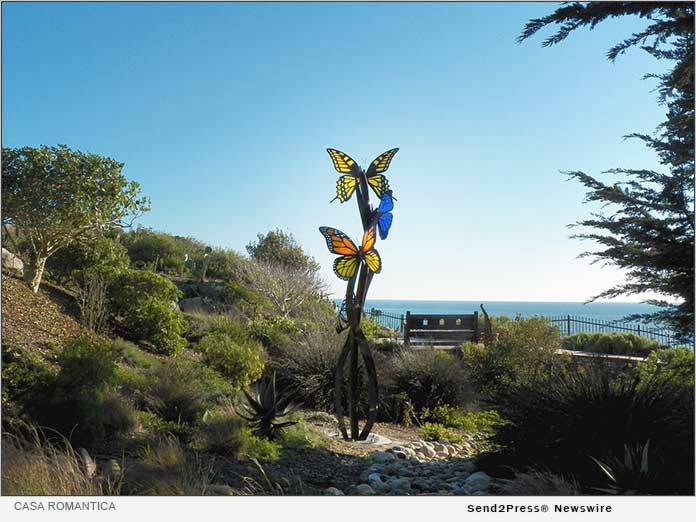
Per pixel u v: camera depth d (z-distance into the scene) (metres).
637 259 4.45
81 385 5.18
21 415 4.77
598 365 5.68
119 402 5.55
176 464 4.46
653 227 4.46
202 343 10.20
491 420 7.31
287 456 5.75
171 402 6.32
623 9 3.65
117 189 9.40
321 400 8.85
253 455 5.40
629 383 5.07
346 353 5.11
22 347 6.71
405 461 6.04
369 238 4.88
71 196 9.06
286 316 15.63
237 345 9.50
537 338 10.91
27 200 8.84
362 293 4.95
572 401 4.94
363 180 4.93
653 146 4.71
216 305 14.77
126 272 10.38
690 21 3.71
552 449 4.80
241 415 6.09
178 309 12.84
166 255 18.53
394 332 16.47
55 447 4.57
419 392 9.05
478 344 12.20
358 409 8.64
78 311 9.61
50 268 10.96
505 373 10.37
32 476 3.61
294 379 9.15
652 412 4.65
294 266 19.42
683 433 4.47
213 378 8.14
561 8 3.68
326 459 5.89
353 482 5.12
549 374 5.75
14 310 8.22
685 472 4.08
